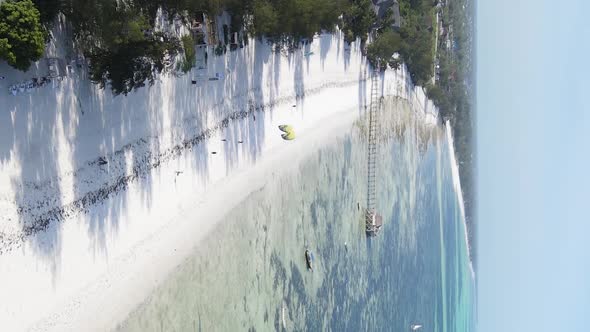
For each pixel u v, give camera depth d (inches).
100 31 1044.5
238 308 1491.1
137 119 1207.6
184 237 1333.7
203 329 1375.5
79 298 1072.2
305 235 1806.1
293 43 1736.0
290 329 1695.4
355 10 2053.4
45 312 1003.3
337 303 1962.4
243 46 1523.1
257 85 1595.7
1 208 929.5
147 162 1236.5
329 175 1962.4
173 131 1306.6
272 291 1628.9
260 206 1598.2
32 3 916.0
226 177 1482.5
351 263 2075.5
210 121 1423.5
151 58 1151.0
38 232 991.6
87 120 1092.5
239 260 1507.1
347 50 2068.2
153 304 1237.1
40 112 999.6
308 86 1843.0
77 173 1072.2
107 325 1128.2
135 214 1206.9
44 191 1006.4
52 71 1013.2
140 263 1214.3
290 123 1750.7
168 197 1298.0
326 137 1943.9
